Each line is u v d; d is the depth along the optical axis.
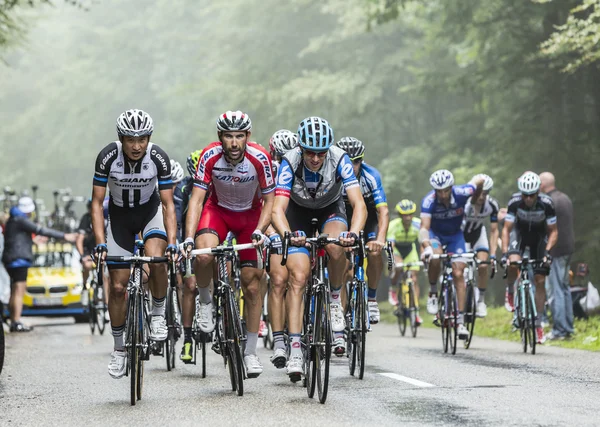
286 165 20.42
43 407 19.47
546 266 32.34
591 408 17.91
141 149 20.03
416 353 30.25
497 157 59.62
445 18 60.91
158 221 21.27
